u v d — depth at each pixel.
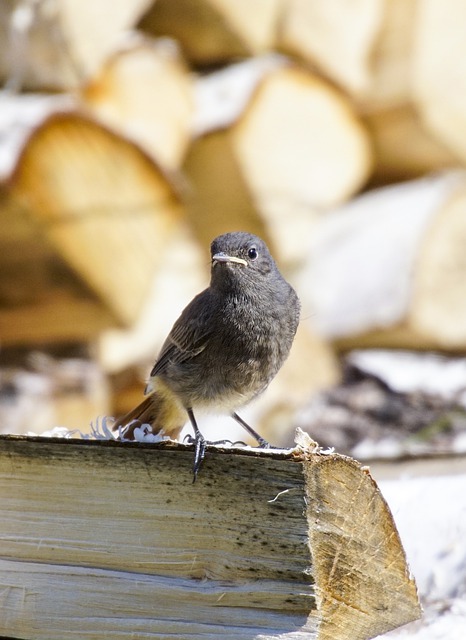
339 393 13.86
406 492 8.52
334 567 5.95
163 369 8.50
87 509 6.46
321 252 15.64
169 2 14.22
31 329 12.70
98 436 6.69
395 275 15.01
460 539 7.92
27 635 6.68
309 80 14.76
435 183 16.14
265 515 5.95
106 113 12.73
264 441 8.66
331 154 15.24
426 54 15.58
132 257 12.05
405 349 15.23
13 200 10.79
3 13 11.88
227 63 14.88
